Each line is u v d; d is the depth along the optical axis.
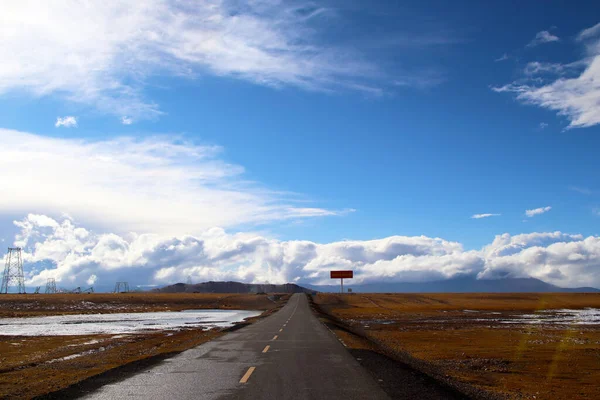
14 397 11.96
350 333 34.44
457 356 26.64
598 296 169.38
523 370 21.47
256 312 86.88
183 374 14.62
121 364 18.19
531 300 143.75
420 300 140.75
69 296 131.38
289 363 17.06
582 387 17.30
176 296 146.38
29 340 33.81
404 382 13.34
